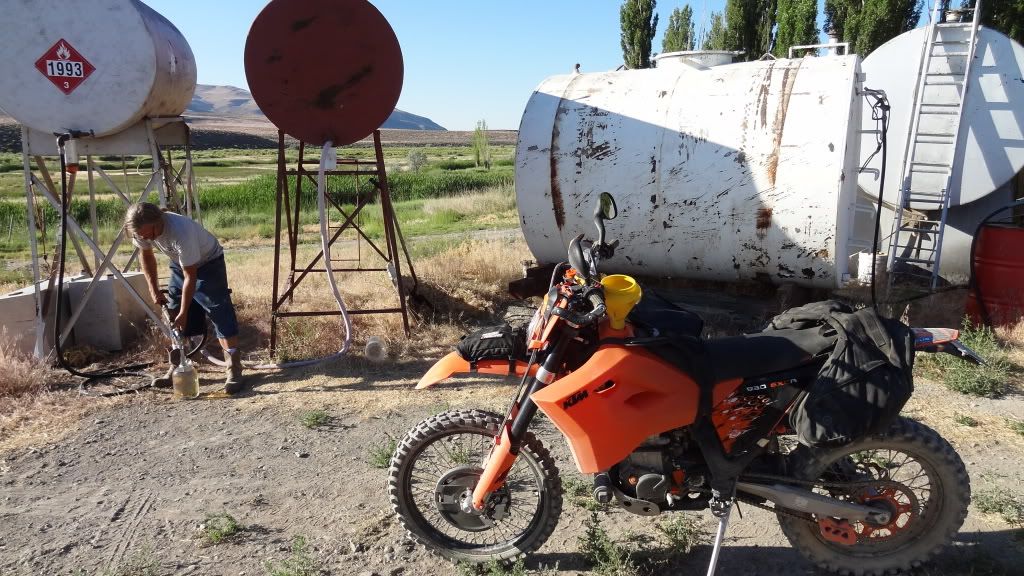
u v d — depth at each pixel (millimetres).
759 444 3072
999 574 3293
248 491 4359
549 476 3346
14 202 26828
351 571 3496
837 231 6602
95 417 5605
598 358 2898
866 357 2943
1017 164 8055
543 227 7902
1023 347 6582
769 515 3928
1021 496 4008
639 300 2916
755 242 6945
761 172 6758
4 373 6062
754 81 7031
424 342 7277
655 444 3064
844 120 6500
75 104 6469
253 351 7203
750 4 20812
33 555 3689
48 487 4457
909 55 8375
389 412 5602
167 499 4281
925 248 8773
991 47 8078
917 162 8312
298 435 5203
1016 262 6980
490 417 3393
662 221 7258
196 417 5594
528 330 3088
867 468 3334
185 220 5715
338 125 6711
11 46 6316
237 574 3500
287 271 10602
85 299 6812
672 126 7164
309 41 6449
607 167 7402
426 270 9633
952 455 3148
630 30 23000
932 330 3170
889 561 3275
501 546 3496
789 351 3051
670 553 3512
